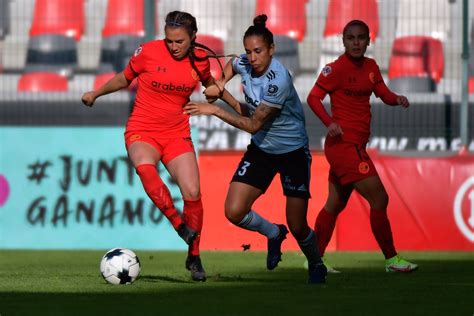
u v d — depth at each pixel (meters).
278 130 22.81
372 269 30.12
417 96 44.34
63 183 39.75
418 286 23.62
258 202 38.59
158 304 19.19
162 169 38.97
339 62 27.25
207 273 28.31
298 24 50.19
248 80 22.75
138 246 39.50
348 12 49.62
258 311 17.92
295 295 21.11
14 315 17.38
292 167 23.03
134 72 24.31
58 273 28.12
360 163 27.61
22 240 39.81
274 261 24.92
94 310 18.11
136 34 51.09
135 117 24.38
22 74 51.50
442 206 38.97
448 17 47.97
